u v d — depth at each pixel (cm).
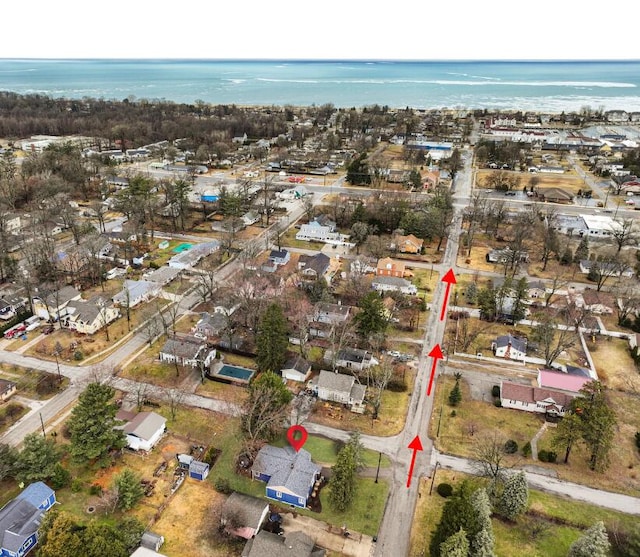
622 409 6962
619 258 10862
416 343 8362
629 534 4906
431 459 6000
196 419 6550
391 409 6838
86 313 8400
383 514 5250
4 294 9394
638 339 8231
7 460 5362
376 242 11719
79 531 4419
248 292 8788
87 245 10800
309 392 7088
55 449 5775
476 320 9106
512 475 5222
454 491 5453
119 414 6400
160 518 5097
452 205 14638
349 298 9650
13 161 18200
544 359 7988
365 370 7600
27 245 11112
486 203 14612
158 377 7338
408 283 9988
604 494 5584
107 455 5744
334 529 5053
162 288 9956
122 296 9169
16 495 5303
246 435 6047
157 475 5634
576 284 10544
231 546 4825
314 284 9494
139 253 11494
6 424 6319
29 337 8219
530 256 11912
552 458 5994
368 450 6097
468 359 8006
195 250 11394
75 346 7969
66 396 6888
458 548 4256
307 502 5350
